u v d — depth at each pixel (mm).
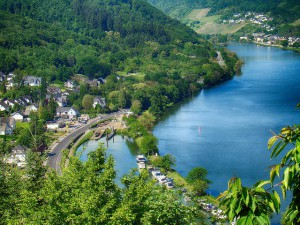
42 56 179500
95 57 187125
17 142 88000
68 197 20031
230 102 130375
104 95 146125
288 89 142250
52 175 21188
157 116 119312
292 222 10344
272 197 10406
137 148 93062
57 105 131750
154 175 71625
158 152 85000
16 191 26641
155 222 19172
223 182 66875
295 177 10180
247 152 81250
